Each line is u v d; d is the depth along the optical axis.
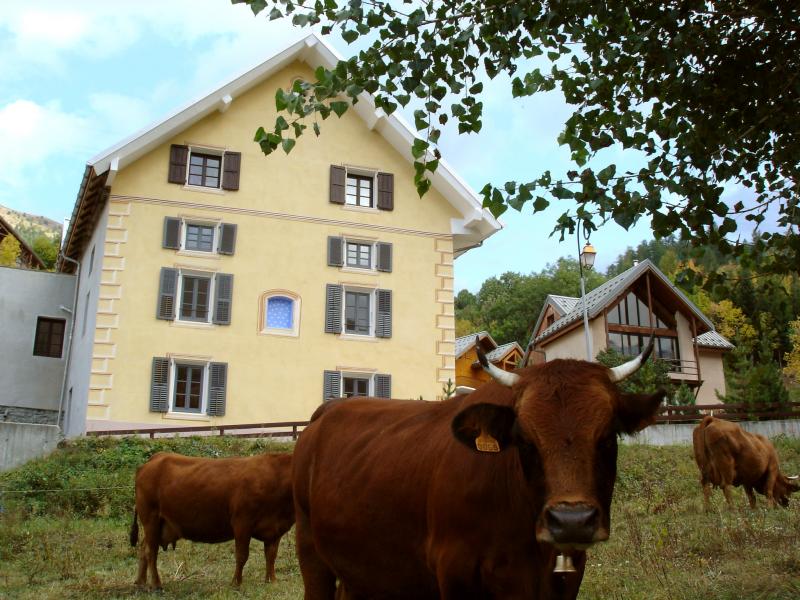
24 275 29.94
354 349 26.25
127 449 19.61
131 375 23.69
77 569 11.08
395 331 26.92
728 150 6.12
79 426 24.28
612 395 3.62
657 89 6.07
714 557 8.53
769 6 5.76
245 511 10.23
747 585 6.83
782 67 5.87
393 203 28.11
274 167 27.03
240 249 25.88
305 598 5.70
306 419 25.06
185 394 24.45
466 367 42.31
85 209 26.69
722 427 12.97
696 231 5.94
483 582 3.96
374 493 4.71
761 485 13.12
